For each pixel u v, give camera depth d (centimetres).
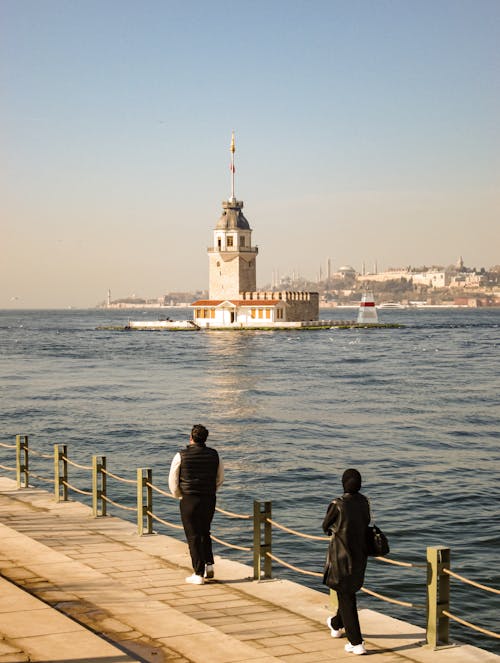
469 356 11400
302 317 19800
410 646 1113
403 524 2706
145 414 5566
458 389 7088
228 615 1225
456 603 1962
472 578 2148
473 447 4225
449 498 3067
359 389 7125
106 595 1270
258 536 1405
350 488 1092
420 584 2109
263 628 1172
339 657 1065
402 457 3938
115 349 13450
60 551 1572
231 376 8494
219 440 4475
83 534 1712
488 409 5756
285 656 1063
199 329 19650
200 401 6309
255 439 4503
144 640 1079
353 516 1069
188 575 1425
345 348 13150
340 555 1066
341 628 1144
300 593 1338
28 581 1331
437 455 3994
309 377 8338
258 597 1316
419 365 9819
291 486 3316
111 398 6531
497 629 1806
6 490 2192
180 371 9156
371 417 5381
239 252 18838
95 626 1129
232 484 3350
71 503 2028
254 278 19262
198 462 1362
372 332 19038
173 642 1073
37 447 4269
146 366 9881
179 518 2723
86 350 13262
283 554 2369
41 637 1026
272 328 18612
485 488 3231
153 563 1498
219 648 1055
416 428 4894
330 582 1073
